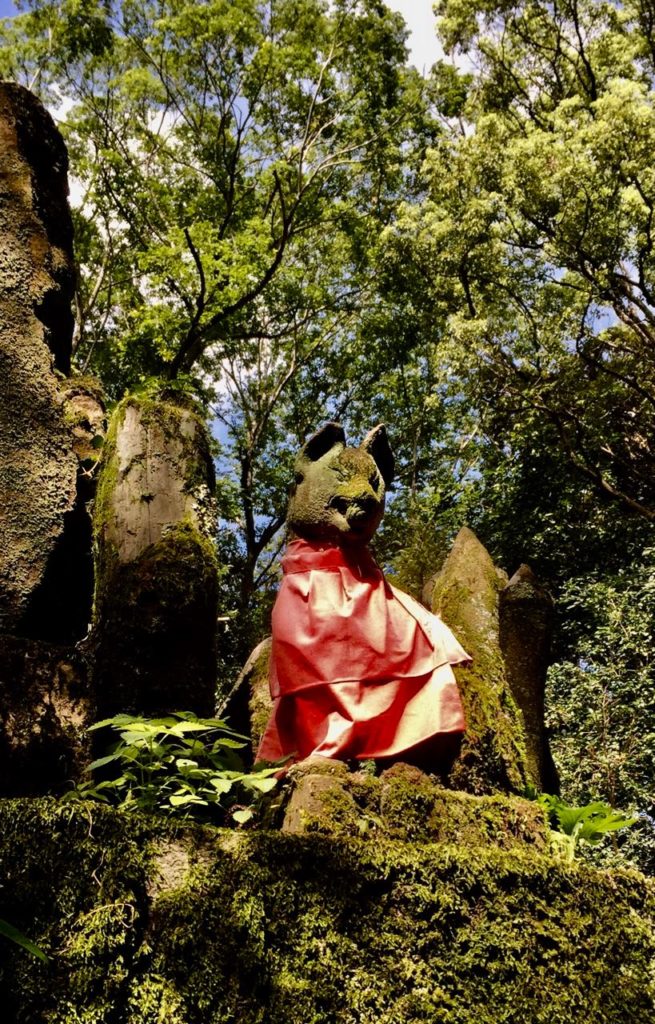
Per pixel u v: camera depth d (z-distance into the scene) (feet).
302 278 65.31
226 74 62.34
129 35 62.95
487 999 11.01
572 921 12.01
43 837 9.47
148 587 13.53
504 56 62.64
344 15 63.82
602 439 48.73
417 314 64.54
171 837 10.16
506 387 50.60
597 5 60.34
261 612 47.32
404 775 12.95
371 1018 10.23
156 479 14.48
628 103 44.88
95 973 9.05
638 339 52.42
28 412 14.62
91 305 60.29
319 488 15.28
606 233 45.19
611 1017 11.62
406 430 67.51
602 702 29.30
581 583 40.52
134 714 13.08
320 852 10.82
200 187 65.57
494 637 16.33
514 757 15.24
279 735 14.11
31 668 12.62
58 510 14.28
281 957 10.06
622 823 14.56
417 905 11.10
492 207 48.80
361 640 14.10
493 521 50.65
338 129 66.49
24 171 15.90
